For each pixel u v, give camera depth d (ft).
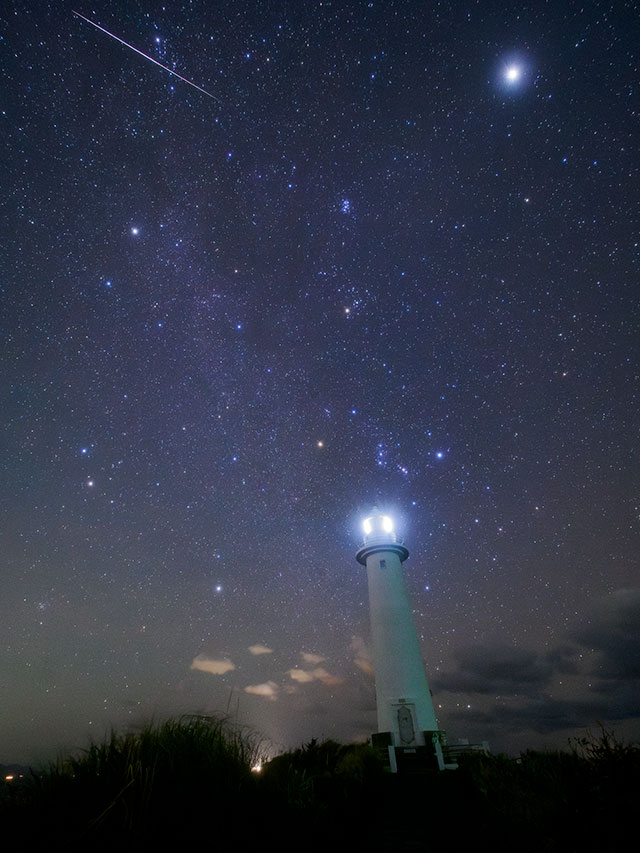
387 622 70.95
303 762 21.40
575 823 11.50
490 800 18.51
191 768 9.21
